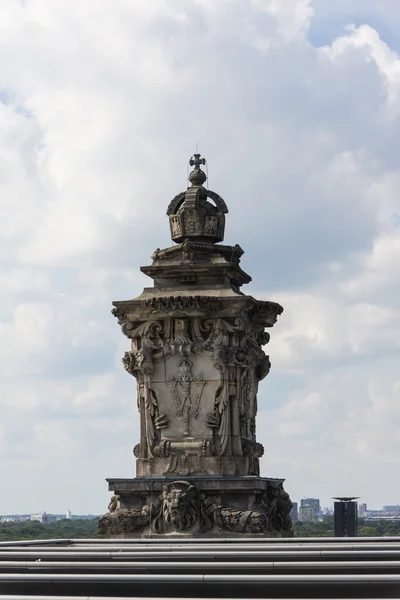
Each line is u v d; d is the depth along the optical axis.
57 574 32.06
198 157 56.91
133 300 54.03
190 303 53.09
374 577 29.41
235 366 53.50
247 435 54.25
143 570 32.97
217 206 56.00
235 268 54.91
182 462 52.94
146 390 53.88
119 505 53.12
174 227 55.66
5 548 40.31
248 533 50.91
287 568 32.12
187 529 51.44
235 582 30.17
